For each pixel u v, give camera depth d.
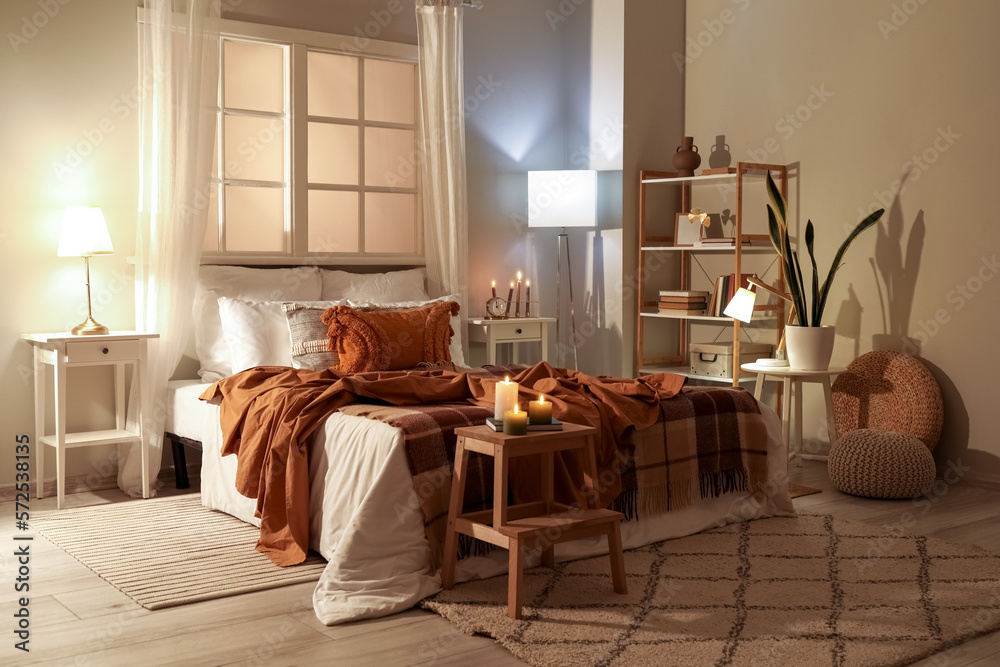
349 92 7.19
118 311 4.55
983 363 4.57
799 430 5.26
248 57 7.68
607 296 5.81
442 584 3.00
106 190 4.49
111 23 4.46
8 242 4.25
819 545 3.55
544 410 2.96
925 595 2.97
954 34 4.63
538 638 2.57
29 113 4.27
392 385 3.56
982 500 4.34
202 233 4.47
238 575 3.15
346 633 2.65
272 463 3.40
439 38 5.20
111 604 2.88
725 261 5.75
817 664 2.42
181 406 4.34
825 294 4.86
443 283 5.32
